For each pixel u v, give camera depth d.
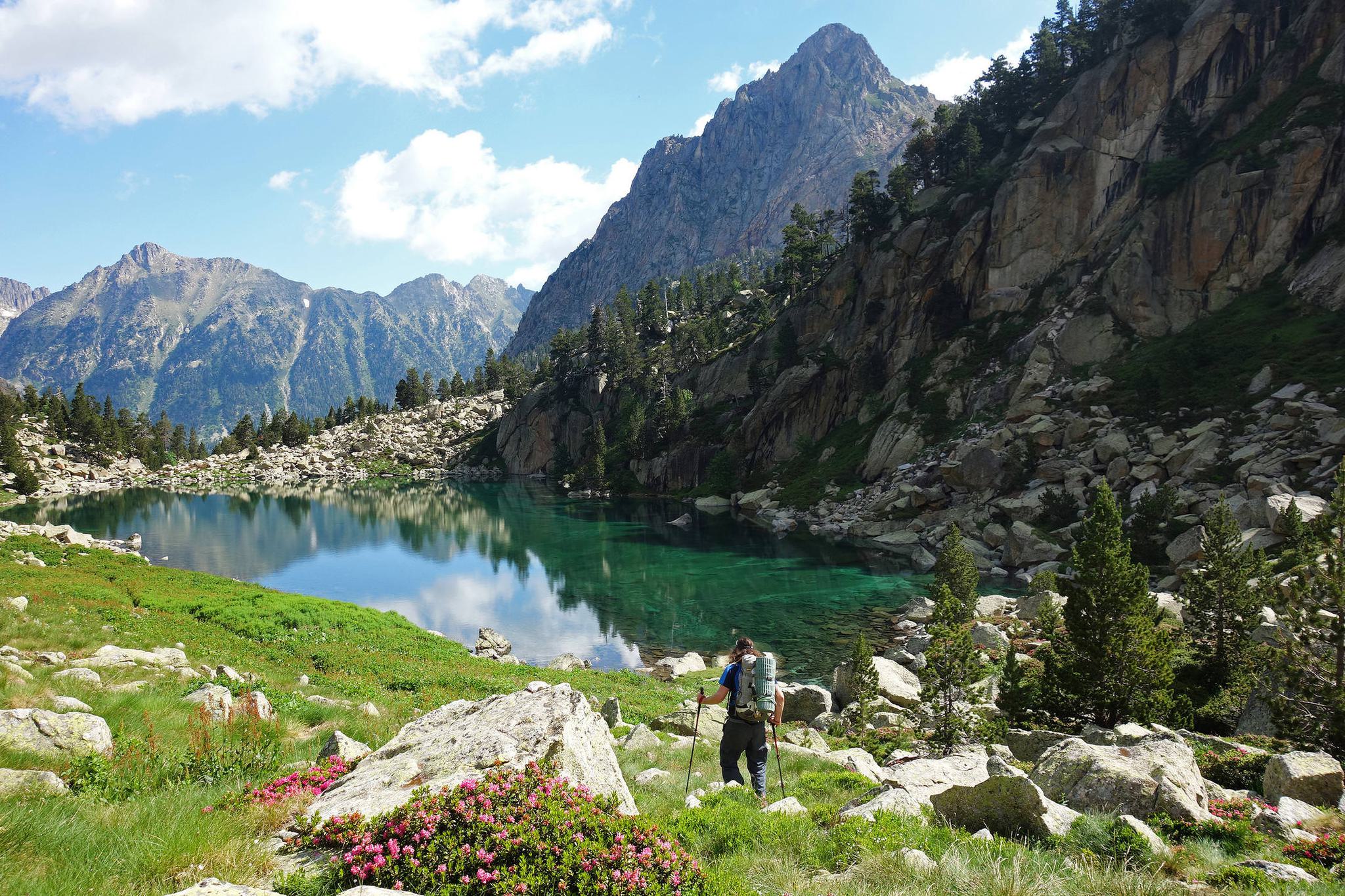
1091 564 27.05
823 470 120.62
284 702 20.94
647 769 16.83
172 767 11.83
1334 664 23.16
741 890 7.49
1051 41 139.62
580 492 162.75
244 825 8.27
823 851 9.58
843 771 16.44
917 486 96.19
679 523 110.75
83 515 116.94
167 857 6.93
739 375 158.88
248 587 50.69
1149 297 98.88
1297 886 8.88
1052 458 83.81
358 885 6.64
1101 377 93.69
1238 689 28.06
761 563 79.00
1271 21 107.25
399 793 8.99
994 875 8.21
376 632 41.84
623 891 6.79
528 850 7.07
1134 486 72.56
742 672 13.31
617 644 51.94
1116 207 113.31
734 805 11.15
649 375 186.12
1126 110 116.06
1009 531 74.56
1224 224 95.56
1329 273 83.81
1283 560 40.75
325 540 98.62
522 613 60.69
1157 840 10.41
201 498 150.50
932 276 127.12
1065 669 27.34
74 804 8.57
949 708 25.00
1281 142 94.81
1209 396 77.75
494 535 102.38
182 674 22.88
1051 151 119.25
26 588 37.28
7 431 149.38
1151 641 26.08
